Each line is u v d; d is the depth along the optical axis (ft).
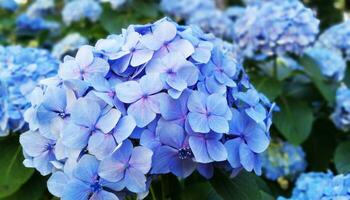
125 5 3.44
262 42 2.71
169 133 1.48
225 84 1.60
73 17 3.52
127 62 1.58
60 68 1.64
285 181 2.78
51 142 1.61
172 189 1.74
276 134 2.70
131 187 1.49
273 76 2.80
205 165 1.57
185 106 1.51
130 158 1.48
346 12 6.12
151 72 1.55
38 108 1.56
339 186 1.86
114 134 1.48
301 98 2.83
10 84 2.04
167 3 3.79
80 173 1.49
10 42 4.23
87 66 1.59
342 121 2.65
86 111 1.49
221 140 1.57
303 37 2.67
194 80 1.53
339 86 2.88
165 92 1.51
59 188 1.55
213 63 1.64
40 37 4.03
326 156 2.78
